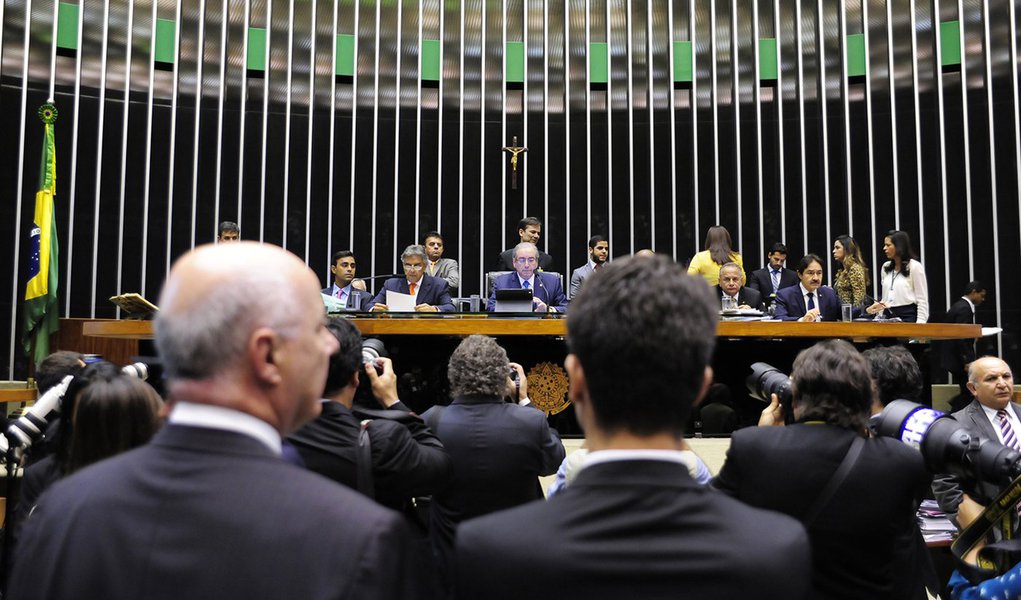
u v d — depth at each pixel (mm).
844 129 10078
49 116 7734
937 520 2992
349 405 2066
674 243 10227
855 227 9953
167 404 979
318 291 1003
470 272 10188
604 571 868
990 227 9656
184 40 9711
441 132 10297
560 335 4289
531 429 2629
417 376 4367
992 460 1698
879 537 1744
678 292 963
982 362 3680
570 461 2002
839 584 1740
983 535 1791
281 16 10047
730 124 10305
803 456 1775
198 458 888
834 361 1854
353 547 809
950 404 7375
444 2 10430
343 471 1897
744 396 4551
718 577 867
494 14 10484
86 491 900
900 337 4523
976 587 1797
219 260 946
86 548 856
